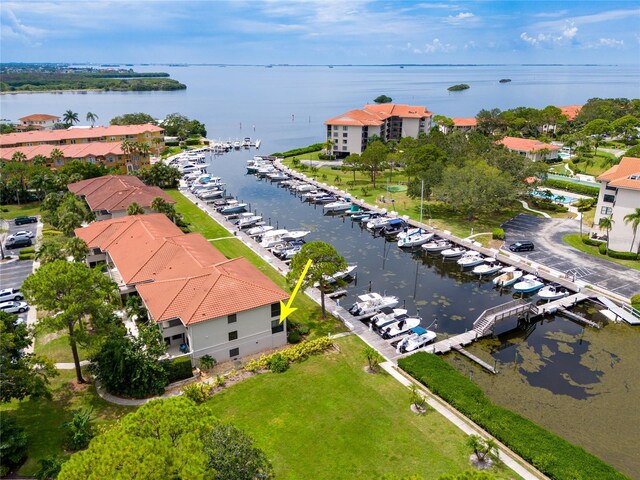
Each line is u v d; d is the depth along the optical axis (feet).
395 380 140.46
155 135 497.87
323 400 130.21
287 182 406.21
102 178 304.30
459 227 286.25
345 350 156.25
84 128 491.31
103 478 66.44
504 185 278.26
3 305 177.68
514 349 164.66
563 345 167.12
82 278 128.77
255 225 294.05
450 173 292.20
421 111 585.63
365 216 307.37
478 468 106.22
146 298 153.99
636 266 224.12
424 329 172.14
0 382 111.24
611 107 625.00
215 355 147.43
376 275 226.99
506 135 565.12
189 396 128.36
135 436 76.48
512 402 135.85
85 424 111.75
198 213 312.50
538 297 202.69
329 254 171.12
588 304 194.90
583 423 127.13
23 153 367.66
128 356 130.11
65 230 229.86
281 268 223.30
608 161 395.14
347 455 110.11
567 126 615.57
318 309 186.29
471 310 192.95
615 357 159.33
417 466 106.83
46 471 98.37
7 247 240.94
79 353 151.94
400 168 453.58
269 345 158.10
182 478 69.46
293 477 103.60
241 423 120.78
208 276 158.92
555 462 103.55
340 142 505.66
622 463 113.29
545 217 301.84
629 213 230.89
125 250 194.18
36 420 120.57
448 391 129.70
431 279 223.92
